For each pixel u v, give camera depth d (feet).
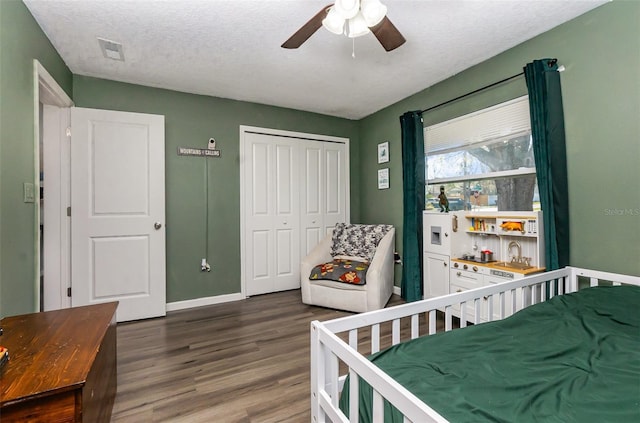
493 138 8.07
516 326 4.29
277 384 5.61
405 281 10.31
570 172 6.50
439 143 9.75
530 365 3.29
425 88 10.19
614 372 3.09
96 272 8.48
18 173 5.44
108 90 9.18
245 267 11.28
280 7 5.97
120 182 8.75
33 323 4.18
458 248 8.35
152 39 7.06
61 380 2.82
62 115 8.25
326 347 3.60
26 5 5.75
